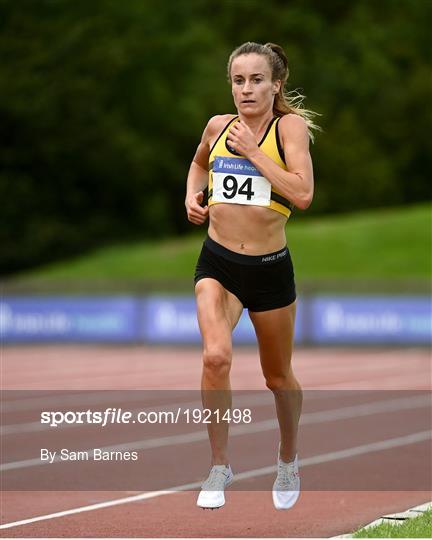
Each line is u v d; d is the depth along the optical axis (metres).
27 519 17.19
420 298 60.28
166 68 131.62
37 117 115.19
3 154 116.75
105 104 126.75
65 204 121.88
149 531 16.30
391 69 147.62
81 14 124.19
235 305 14.95
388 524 15.88
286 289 15.07
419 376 44.84
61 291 62.50
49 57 117.31
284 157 14.64
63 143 117.56
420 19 156.62
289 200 14.42
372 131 143.38
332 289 61.12
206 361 14.19
